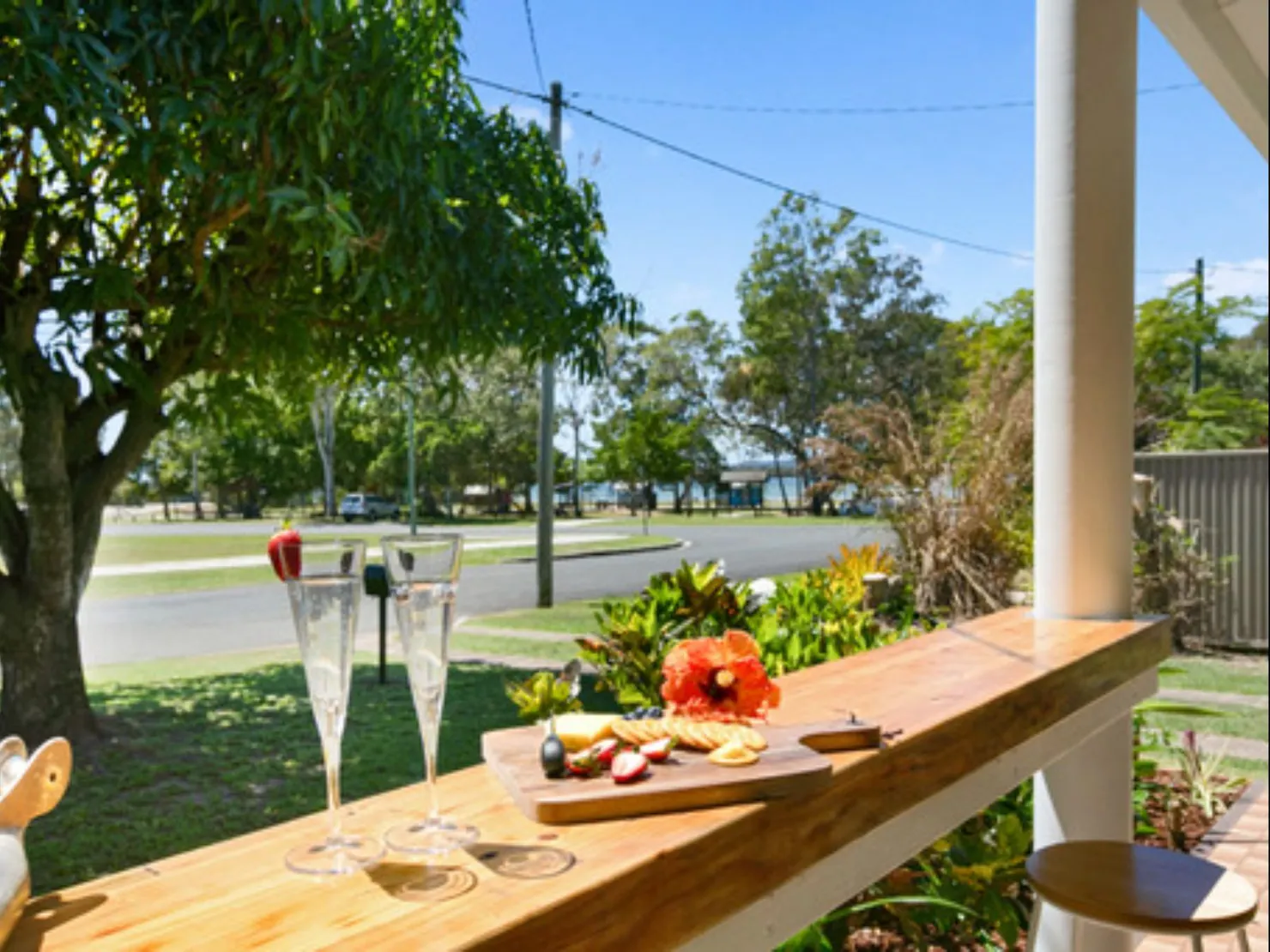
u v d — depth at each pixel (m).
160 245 4.80
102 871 3.06
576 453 28.81
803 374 35.66
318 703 0.87
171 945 0.71
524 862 0.87
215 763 4.26
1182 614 7.61
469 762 4.25
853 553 5.50
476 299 4.84
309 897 0.79
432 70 4.85
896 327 35.03
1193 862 1.75
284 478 30.50
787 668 2.76
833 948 2.23
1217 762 4.07
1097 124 2.21
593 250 5.89
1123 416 2.27
